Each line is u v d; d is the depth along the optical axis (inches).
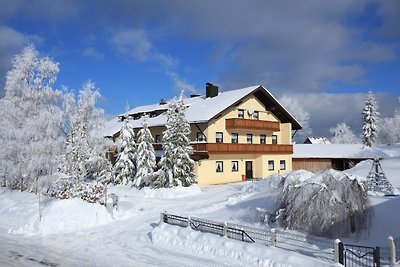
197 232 634.8
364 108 2807.6
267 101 1743.4
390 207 657.0
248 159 1681.8
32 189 1112.8
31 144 950.4
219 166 1542.8
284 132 1841.8
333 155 1940.2
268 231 587.5
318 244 550.3
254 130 1690.5
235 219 762.8
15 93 1046.4
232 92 1700.3
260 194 959.0
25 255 610.9
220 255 557.3
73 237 737.6
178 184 1246.3
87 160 1088.2
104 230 789.9
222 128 1560.0
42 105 1040.2
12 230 791.7
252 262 516.4
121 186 1421.0
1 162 1020.5
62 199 919.7
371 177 889.5
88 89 1067.9
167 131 1280.8
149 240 683.4
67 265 553.0
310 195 595.5
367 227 578.2
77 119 1026.7
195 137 1562.5
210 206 948.0
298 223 602.2
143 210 975.0
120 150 1493.6
